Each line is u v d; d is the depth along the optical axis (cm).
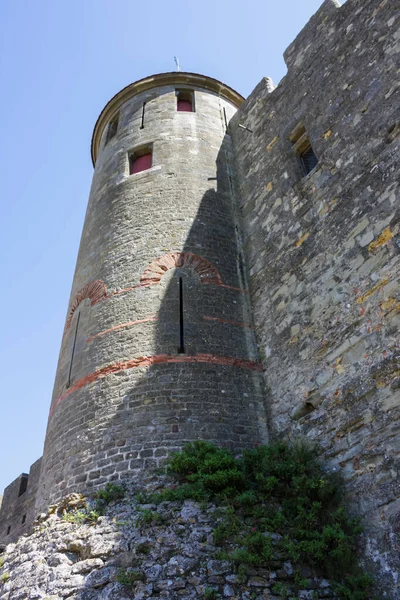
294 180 1234
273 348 1100
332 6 1275
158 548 733
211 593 657
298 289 1084
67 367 1189
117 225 1368
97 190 1582
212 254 1280
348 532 752
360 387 841
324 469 852
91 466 955
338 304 952
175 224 1315
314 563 720
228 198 1443
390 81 1010
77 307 1294
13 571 808
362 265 923
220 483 823
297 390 985
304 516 770
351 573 715
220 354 1096
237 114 1662
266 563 707
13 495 2039
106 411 1016
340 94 1149
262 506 802
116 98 1795
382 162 955
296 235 1153
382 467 754
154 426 965
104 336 1141
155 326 1113
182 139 1555
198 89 1761
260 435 1005
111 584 689
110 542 757
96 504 864
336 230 1023
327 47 1254
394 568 681
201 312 1154
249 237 1347
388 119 978
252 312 1218
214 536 740
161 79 1755
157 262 1233
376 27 1102
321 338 966
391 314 826
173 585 675
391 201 902
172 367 1045
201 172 1468
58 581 725
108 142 1734
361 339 873
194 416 983
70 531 819
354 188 1008
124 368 1061
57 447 1059
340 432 852
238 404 1030
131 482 895
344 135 1091
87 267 1357
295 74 1360
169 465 896
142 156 1587
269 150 1396
